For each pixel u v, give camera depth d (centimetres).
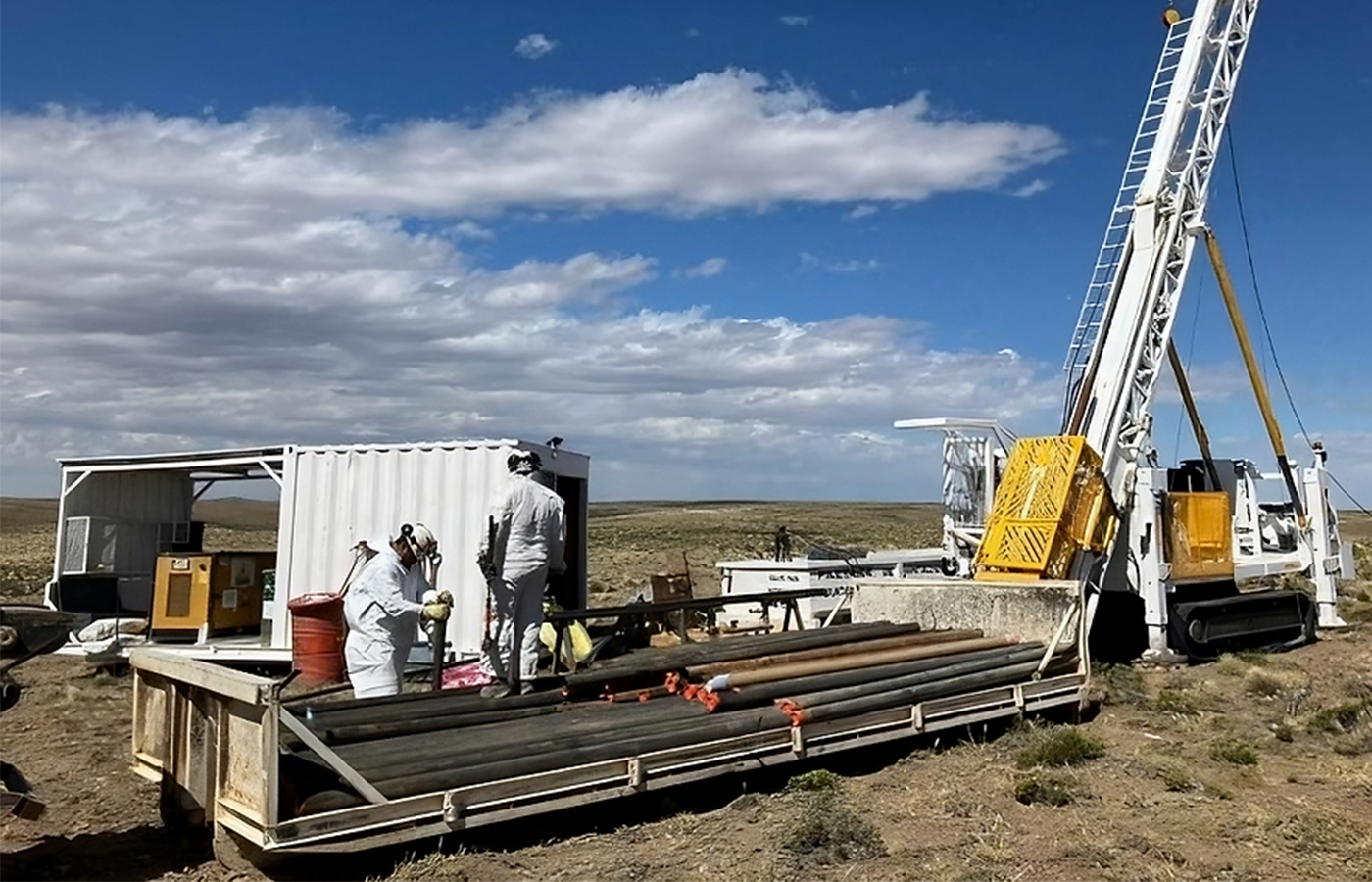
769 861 646
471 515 1362
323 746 614
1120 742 975
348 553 1418
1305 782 839
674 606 1266
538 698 852
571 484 1586
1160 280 1502
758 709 831
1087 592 1365
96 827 726
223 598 1497
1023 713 1001
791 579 1644
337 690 897
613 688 902
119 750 966
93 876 622
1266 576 1658
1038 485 1344
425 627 1016
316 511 1443
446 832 632
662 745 738
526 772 675
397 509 1401
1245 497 1764
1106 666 1316
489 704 816
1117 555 1451
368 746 702
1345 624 1792
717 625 1662
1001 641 1138
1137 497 1440
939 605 1235
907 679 939
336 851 593
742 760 769
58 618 639
